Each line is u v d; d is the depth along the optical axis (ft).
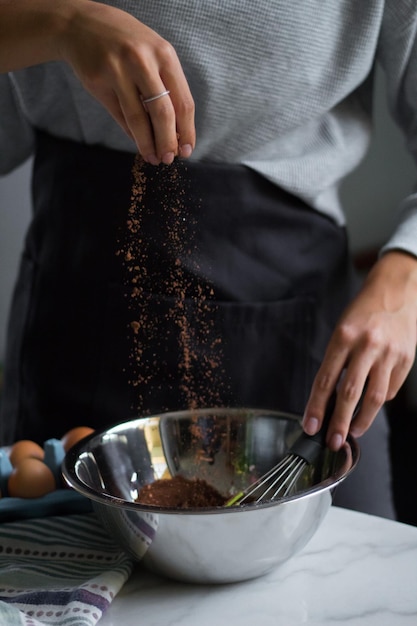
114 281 4.20
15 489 3.71
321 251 4.45
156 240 4.09
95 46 3.29
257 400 4.38
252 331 4.30
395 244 4.03
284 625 3.14
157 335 4.20
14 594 3.27
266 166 4.19
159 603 3.27
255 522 3.15
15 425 4.56
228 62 3.91
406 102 4.39
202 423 3.84
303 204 4.36
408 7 4.00
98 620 3.18
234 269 4.23
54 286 4.35
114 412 4.29
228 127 4.08
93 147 4.22
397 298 3.84
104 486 3.60
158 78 3.24
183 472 3.81
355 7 3.99
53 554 3.53
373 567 3.39
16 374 4.53
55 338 4.36
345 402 3.56
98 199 4.20
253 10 3.82
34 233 4.47
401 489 7.27
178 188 4.10
